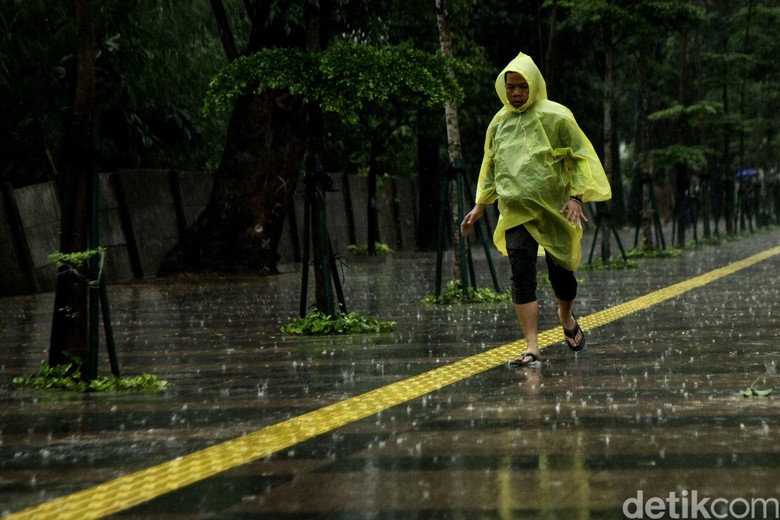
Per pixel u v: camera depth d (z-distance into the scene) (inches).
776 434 383.2
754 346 647.8
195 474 346.9
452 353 650.8
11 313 1099.9
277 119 1674.5
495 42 2498.8
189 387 545.0
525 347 669.3
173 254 1676.9
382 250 2405.3
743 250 2071.9
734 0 3294.8
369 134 2271.2
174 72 1935.3
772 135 3678.6
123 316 1001.5
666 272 1450.5
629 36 1736.0
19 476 352.5
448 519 284.5
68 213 567.8
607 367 568.7
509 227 593.3
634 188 4288.9
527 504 296.4
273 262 1691.7
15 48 1707.7
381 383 536.7
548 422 414.3
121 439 411.2
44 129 1787.6
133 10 1851.6
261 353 685.9
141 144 1920.5
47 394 534.3
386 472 339.9
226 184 1670.8
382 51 779.4
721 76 2637.8
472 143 2471.7
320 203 814.5
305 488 323.0
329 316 808.3
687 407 441.7
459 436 392.5
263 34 1585.9
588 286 1219.9
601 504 294.0
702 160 2031.3
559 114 588.7
